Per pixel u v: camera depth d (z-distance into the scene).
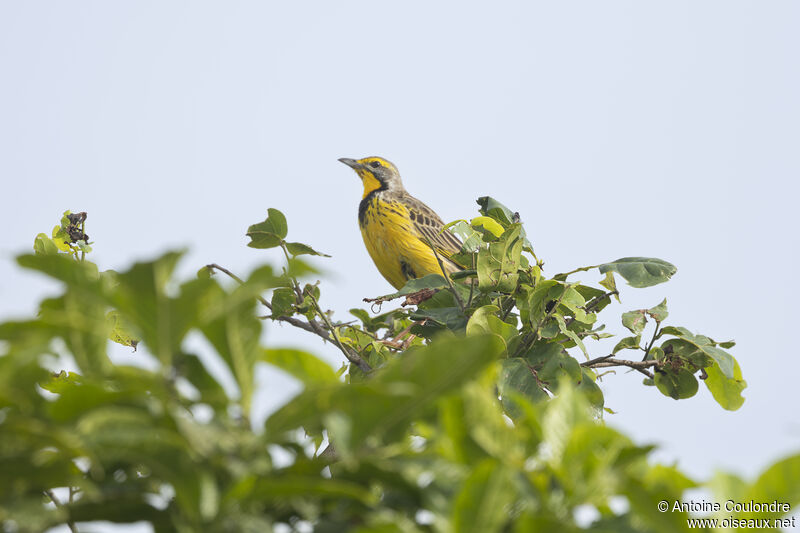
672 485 3.25
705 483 3.15
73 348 3.20
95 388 2.93
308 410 3.00
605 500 3.12
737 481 3.08
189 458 2.92
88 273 2.96
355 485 3.15
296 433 3.30
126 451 2.88
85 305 3.26
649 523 2.99
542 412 3.30
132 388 3.04
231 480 2.99
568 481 2.96
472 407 3.02
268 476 2.99
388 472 3.00
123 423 2.84
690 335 9.92
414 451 3.19
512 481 2.86
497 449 2.99
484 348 2.92
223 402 3.14
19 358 3.01
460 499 2.75
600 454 3.00
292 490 2.91
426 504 2.95
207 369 3.24
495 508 2.73
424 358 2.95
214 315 2.96
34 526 2.98
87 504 3.13
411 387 2.95
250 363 3.14
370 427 2.98
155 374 3.07
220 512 2.93
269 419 3.03
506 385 8.44
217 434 2.99
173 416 2.88
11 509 2.98
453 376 2.94
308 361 3.44
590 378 8.79
